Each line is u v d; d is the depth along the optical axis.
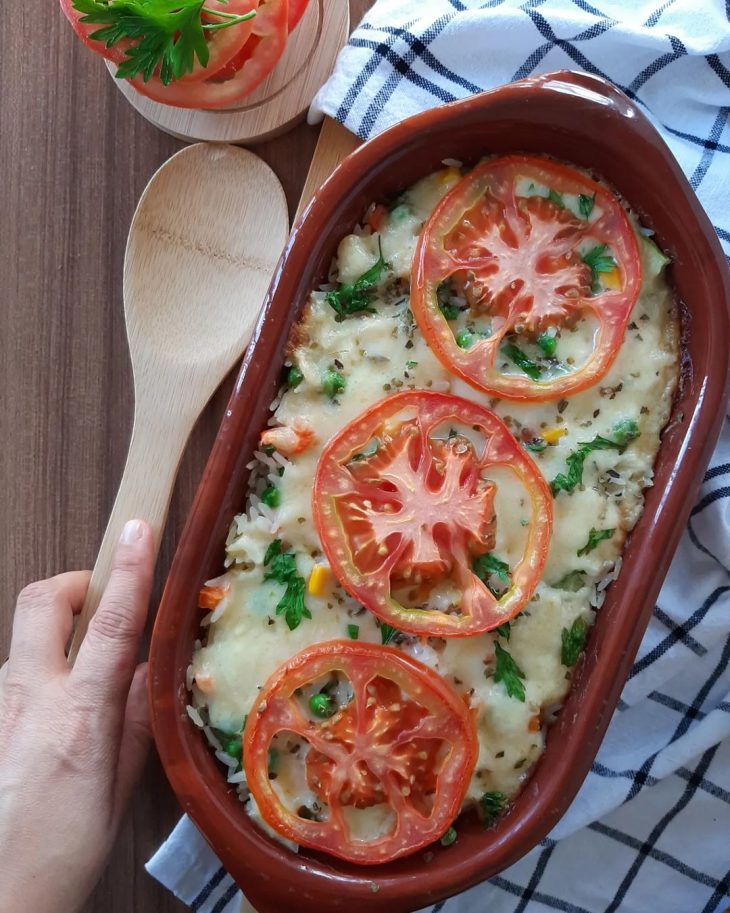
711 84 0.30
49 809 0.27
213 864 0.30
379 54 0.28
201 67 0.28
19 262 0.31
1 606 0.31
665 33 0.29
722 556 0.29
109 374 0.31
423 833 0.24
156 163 0.31
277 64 0.30
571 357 0.26
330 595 0.25
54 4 0.31
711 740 0.30
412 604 0.25
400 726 0.25
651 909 0.31
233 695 0.25
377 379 0.26
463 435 0.26
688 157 0.30
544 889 0.31
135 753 0.29
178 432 0.30
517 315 0.26
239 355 0.29
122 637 0.27
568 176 0.26
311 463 0.25
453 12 0.28
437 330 0.25
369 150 0.25
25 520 0.31
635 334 0.27
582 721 0.25
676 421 0.26
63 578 0.29
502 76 0.29
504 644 0.26
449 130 0.25
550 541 0.25
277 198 0.30
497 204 0.26
